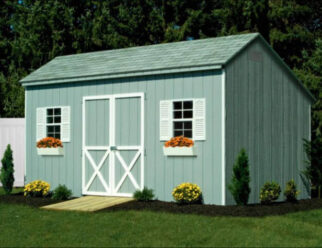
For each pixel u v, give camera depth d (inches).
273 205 594.2
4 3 1391.5
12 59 1256.8
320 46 992.9
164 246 434.0
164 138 613.0
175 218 516.1
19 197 669.3
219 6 1310.3
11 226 513.0
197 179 589.9
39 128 719.7
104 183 658.8
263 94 633.6
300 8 1159.6
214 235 460.8
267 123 638.5
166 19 1346.0
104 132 660.7
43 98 719.1
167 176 610.5
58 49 1178.6
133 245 439.2
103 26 1249.4
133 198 625.3
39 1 1221.7
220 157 574.9
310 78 987.9
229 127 580.4
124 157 644.1
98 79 665.6
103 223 508.4
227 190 573.9
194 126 592.7
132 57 689.6
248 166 573.6
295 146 684.1
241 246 432.8
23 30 1240.8
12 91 1066.1
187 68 594.6
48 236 471.8
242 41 616.4
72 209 580.1
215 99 580.1
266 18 1147.3
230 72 585.3
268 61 644.1
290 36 1138.7
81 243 447.2
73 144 687.7
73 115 689.0
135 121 636.7
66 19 1211.9
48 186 676.7
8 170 708.0
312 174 693.3
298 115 691.4
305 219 541.0
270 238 456.8
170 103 610.2
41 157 718.5
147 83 628.7
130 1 1325.0
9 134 802.2
